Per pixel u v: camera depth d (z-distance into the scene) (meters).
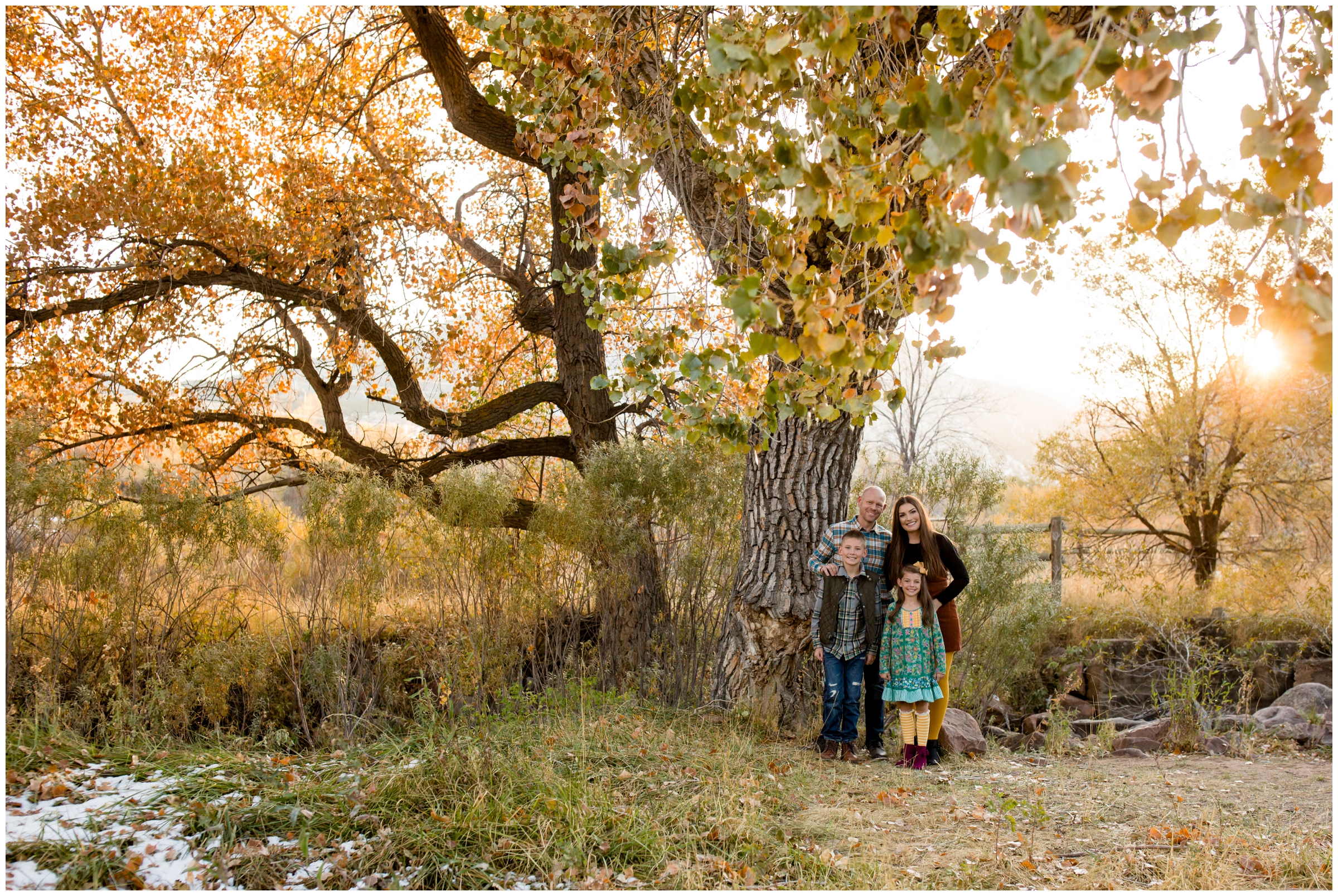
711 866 3.40
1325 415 10.45
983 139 1.62
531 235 10.32
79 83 8.22
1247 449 10.81
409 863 3.20
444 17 7.64
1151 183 2.07
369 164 9.22
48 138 7.96
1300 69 2.33
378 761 4.32
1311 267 1.76
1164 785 5.03
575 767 4.34
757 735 5.65
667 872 3.26
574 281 4.28
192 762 4.21
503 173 10.20
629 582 6.82
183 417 8.50
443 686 5.59
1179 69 2.06
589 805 3.73
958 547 7.29
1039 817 4.23
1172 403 11.30
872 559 5.64
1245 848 3.81
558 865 3.25
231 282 8.32
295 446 9.03
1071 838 4.00
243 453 9.19
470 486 6.02
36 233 7.51
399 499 5.94
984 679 7.17
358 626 5.98
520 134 4.48
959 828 4.11
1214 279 10.60
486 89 4.33
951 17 2.17
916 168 2.21
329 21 9.18
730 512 6.89
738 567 6.46
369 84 9.78
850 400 3.20
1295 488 10.89
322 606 5.77
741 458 6.97
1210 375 11.07
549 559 6.71
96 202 7.52
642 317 4.17
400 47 9.40
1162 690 8.20
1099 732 6.62
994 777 5.18
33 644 5.18
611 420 8.96
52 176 7.75
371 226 9.14
